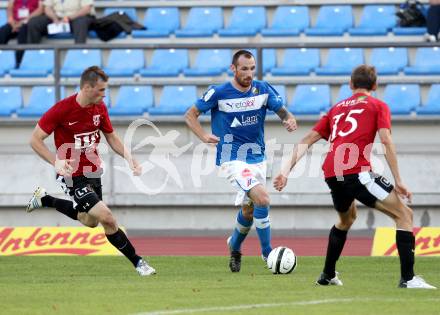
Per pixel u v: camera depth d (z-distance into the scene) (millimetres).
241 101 26250
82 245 32219
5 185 39844
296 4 48344
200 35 47062
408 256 22109
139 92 43250
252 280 24516
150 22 48312
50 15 46469
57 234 32625
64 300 20547
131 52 45438
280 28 47344
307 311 18672
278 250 26344
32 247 32406
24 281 24797
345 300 20281
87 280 24906
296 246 35500
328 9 47781
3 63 45719
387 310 18781
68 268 28250
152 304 19797
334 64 44375
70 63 45281
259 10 48312
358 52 44594
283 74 43781
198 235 39531
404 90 42375
